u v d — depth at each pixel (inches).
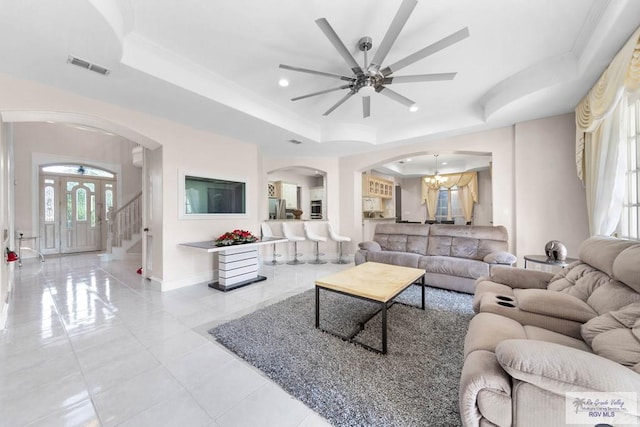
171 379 66.4
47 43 76.2
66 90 104.2
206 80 111.3
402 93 132.8
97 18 67.5
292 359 73.9
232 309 113.5
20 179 223.1
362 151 214.4
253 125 146.8
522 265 144.6
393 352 77.5
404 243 174.1
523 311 64.6
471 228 155.9
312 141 179.5
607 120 98.2
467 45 93.8
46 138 236.1
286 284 153.1
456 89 128.8
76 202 263.4
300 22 81.5
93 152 261.9
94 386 63.6
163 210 140.0
